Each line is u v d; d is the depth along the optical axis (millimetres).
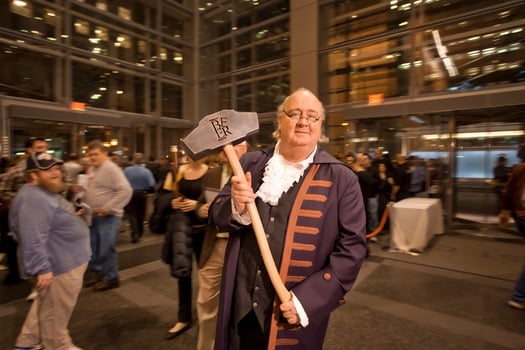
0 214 3486
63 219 2090
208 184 2330
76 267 2146
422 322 2836
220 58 11828
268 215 1159
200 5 12250
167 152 11773
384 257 4738
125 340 2520
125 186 3449
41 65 8562
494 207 6387
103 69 9938
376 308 3096
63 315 2127
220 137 1165
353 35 8414
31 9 8328
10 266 3602
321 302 1024
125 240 5527
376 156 6812
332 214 1125
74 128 8938
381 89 7930
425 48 7227
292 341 1087
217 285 2123
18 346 2195
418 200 5883
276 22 10109
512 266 4324
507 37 6207
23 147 7945
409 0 7418
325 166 1192
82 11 9375
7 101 7734
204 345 2123
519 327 2758
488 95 5902
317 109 1167
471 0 6637
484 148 6445
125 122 9977
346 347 2465
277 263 1107
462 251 5035
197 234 2521
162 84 11641
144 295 3334
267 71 10422
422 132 7035
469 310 3066
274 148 1343
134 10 10750
